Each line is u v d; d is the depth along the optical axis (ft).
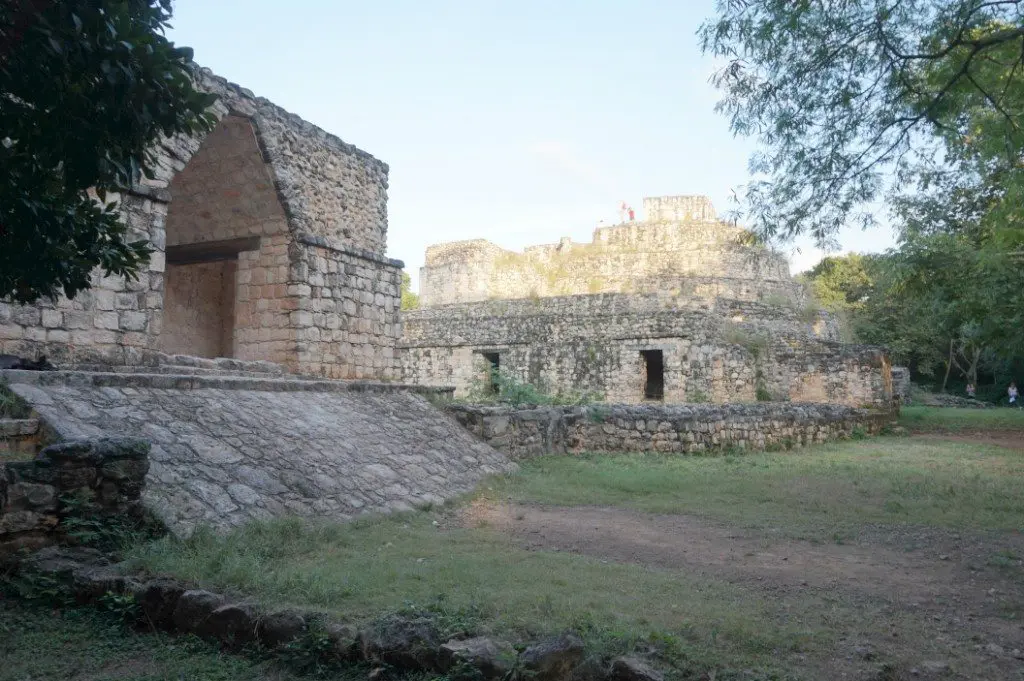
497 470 37.17
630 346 77.30
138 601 14.69
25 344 31.42
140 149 16.10
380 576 17.01
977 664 13.08
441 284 127.95
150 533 18.98
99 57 13.78
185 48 14.92
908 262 57.11
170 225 51.29
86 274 18.19
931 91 30.12
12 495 16.57
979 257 52.54
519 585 16.72
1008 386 122.11
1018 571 19.93
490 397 59.88
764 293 106.42
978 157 31.96
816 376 77.36
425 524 25.25
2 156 14.99
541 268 124.47
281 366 44.80
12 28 13.15
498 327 85.76
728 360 77.41
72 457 17.63
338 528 22.68
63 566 16.03
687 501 30.78
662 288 105.50
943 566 20.65
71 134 14.70
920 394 117.29
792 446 54.34
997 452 51.01
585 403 53.26
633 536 24.16
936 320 60.75
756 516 27.68
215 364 39.52
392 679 12.00
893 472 39.32
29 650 13.44
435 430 38.29
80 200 17.16
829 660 12.89
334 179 51.96
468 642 12.14
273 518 22.18
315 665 12.66
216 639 13.74
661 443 47.14
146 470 19.42
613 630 12.93
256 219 48.85
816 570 19.89
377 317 54.03
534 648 11.69
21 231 15.72
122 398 24.79
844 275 144.77
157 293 36.55
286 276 47.96
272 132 46.55
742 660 12.51
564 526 25.72
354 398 37.24
